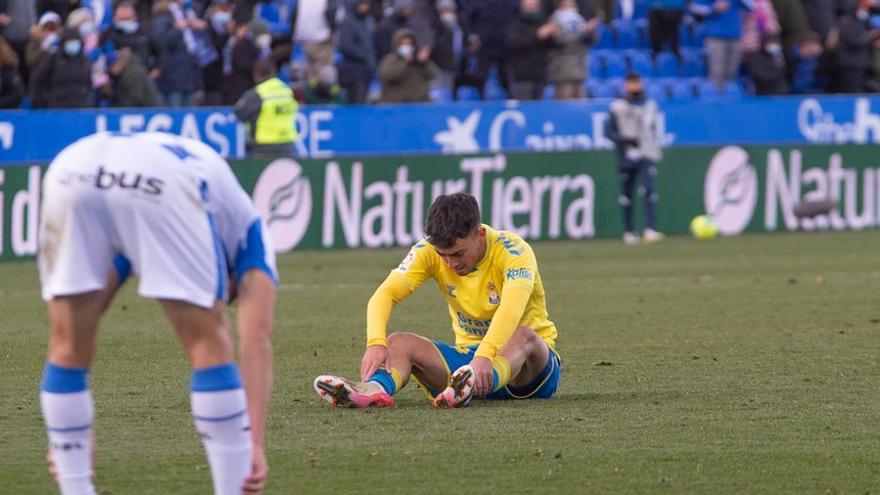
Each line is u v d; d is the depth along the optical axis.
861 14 85.50
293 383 28.23
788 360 31.55
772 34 82.75
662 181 73.25
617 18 89.00
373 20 79.62
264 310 16.33
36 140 64.56
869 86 86.19
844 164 75.81
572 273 54.91
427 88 74.88
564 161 70.94
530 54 76.25
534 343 25.19
